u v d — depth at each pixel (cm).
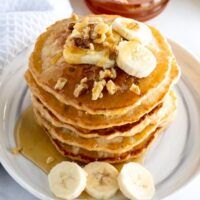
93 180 34
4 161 35
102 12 48
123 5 47
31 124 39
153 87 33
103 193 33
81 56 34
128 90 33
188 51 43
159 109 35
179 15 52
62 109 34
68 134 35
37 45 37
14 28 43
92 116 33
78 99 33
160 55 35
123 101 33
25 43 43
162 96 34
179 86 41
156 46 36
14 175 34
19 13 44
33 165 36
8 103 40
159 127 37
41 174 35
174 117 39
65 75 34
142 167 35
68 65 34
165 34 49
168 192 34
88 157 36
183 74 42
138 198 33
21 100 40
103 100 33
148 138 37
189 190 36
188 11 52
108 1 47
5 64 42
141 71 33
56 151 37
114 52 34
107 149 35
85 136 34
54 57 35
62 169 34
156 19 51
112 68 33
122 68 33
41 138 37
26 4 46
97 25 35
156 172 36
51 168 36
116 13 48
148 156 37
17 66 42
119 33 35
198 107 40
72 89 33
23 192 36
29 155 36
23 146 37
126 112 33
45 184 34
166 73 34
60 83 33
